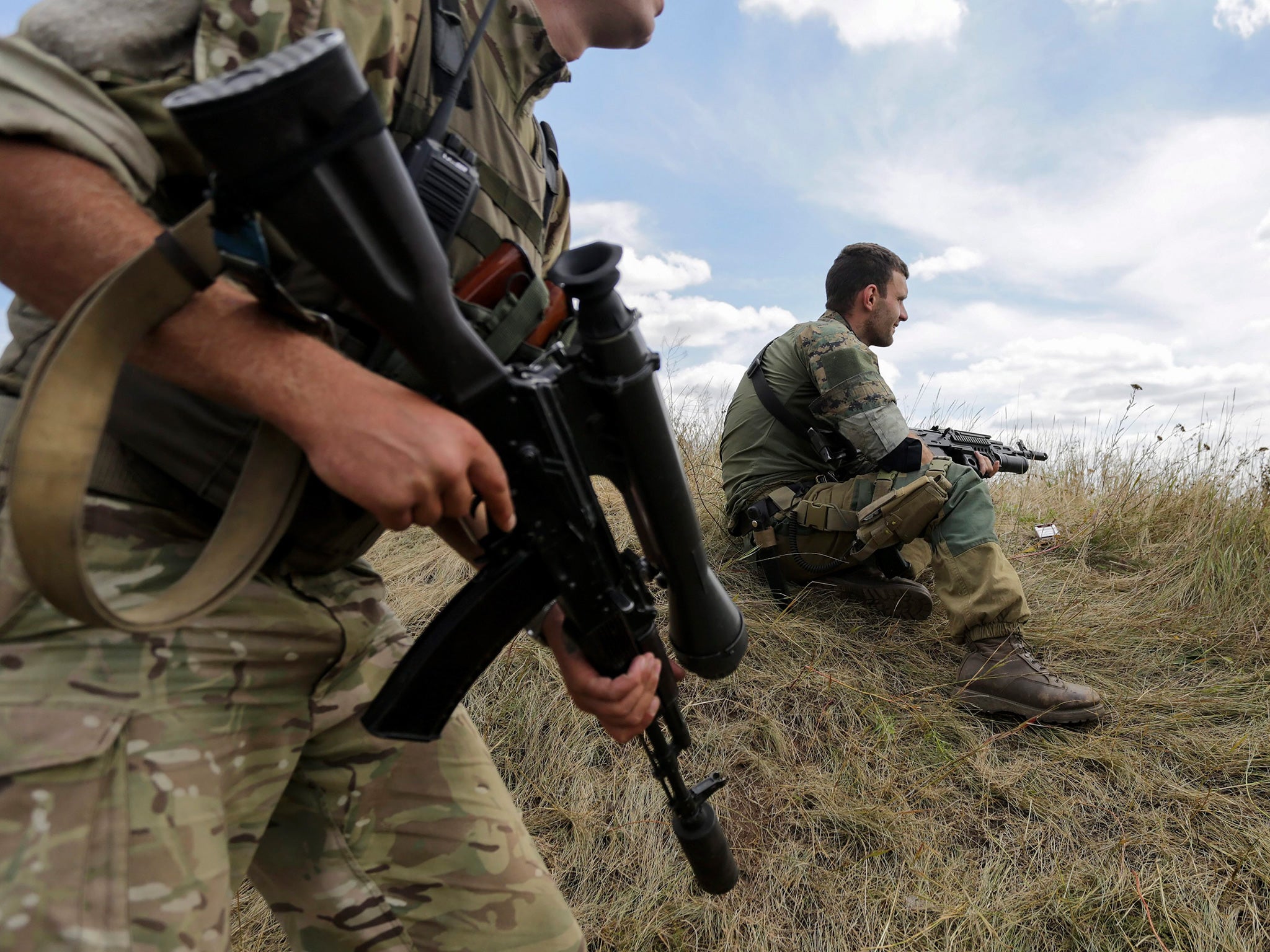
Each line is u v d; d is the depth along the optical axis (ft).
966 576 7.88
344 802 2.90
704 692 7.39
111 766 2.06
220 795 2.33
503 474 2.11
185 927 2.09
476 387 2.14
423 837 2.94
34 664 2.06
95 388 1.76
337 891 2.90
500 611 2.57
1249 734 7.34
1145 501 11.67
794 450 9.06
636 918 5.38
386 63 2.41
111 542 2.24
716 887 4.20
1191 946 5.45
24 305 2.36
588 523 2.59
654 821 6.07
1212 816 6.54
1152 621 9.35
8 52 1.83
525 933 2.95
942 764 6.98
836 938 5.46
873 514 8.09
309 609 2.69
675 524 3.02
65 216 1.83
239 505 2.16
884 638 8.61
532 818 6.08
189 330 1.89
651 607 3.04
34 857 1.90
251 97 1.50
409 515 1.94
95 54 1.96
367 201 1.75
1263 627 9.20
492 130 2.82
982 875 5.94
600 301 2.39
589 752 6.54
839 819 6.29
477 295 2.56
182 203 2.32
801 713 7.34
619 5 3.17
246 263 1.76
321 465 1.92
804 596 9.02
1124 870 6.01
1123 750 7.22
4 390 2.35
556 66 2.95
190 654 2.29
